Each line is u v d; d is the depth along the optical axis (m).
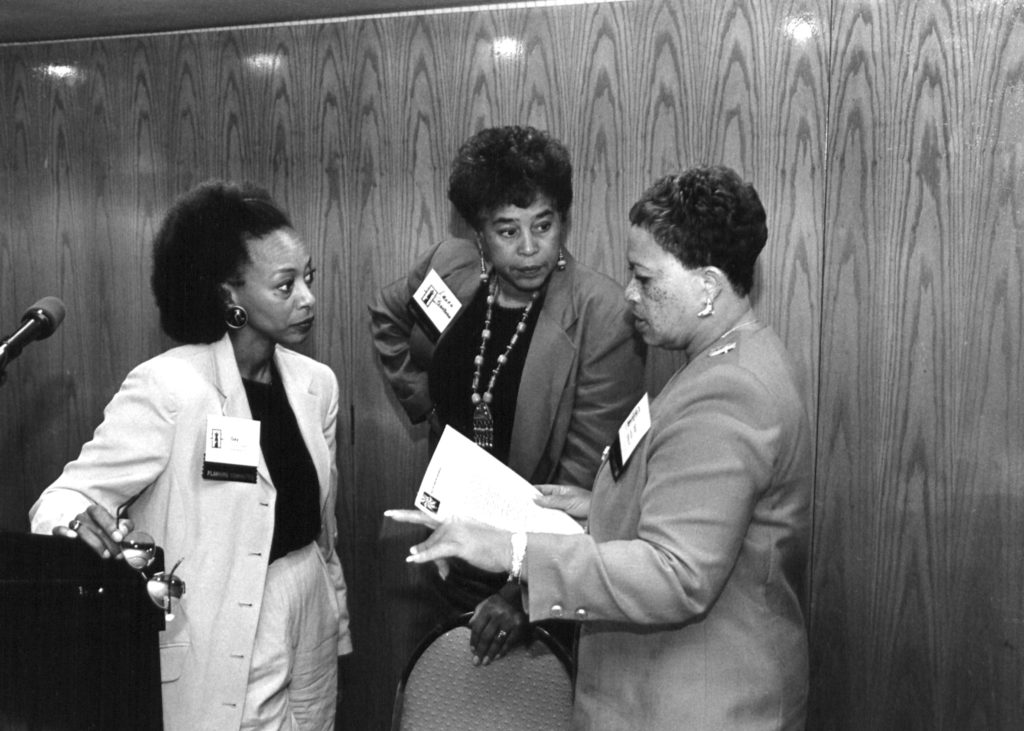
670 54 2.23
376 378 2.60
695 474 1.34
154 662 1.43
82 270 2.83
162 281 1.74
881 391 2.17
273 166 2.60
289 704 1.83
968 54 2.03
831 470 2.23
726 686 1.40
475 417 2.06
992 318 2.07
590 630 1.52
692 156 2.24
